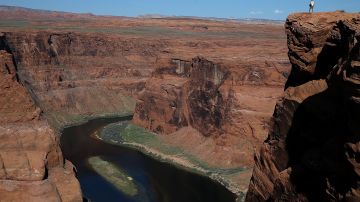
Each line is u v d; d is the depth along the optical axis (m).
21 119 56.75
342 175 26.38
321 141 31.75
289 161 35.47
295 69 37.41
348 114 25.53
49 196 51.97
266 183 38.19
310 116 33.59
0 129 54.25
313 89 34.00
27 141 55.06
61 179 55.06
